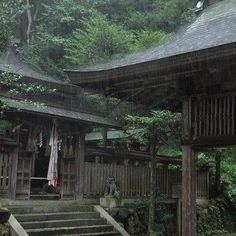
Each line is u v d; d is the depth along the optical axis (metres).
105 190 16.03
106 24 21.86
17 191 14.06
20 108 13.21
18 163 14.20
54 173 15.15
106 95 9.21
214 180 19.42
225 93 7.83
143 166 17.45
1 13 10.14
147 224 15.73
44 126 15.04
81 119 15.21
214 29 8.30
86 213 14.39
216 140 7.79
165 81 7.99
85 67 8.59
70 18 27.48
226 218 18.72
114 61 8.49
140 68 7.57
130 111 15.84
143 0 31.25
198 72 7.36
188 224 8.00
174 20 28.52
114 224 14.17
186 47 7.56
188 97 8.31
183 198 8.15
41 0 31.44
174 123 13.36
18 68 15.86
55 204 14.55
